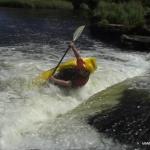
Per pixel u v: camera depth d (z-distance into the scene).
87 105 7.73
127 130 6.62
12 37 14.80
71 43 8.80
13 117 6.62
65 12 27.92
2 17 21.39
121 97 8.11
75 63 8.81
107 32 17.61
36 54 11.66
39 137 6.16
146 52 13.70
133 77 9.95
